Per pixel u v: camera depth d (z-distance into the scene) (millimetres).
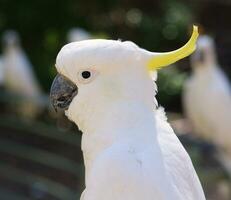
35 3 13219
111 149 2744
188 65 14227
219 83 9656
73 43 2920
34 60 13336
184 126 12109
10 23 13250
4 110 12188
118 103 2828
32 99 7992
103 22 14281
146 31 14383
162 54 2826
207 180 7105
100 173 2688
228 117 9648
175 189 2598
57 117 11148
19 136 11633
